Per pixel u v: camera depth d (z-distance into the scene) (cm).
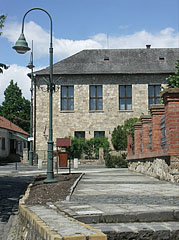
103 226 501
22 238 598
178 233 475
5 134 4638
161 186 981
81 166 2984
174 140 1047
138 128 1747
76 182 1120
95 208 605
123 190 900
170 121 1045
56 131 3775
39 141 3769
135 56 4100
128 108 3809
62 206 643
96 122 3766
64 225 452
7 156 4438
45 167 3002
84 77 3819
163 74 3781
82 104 3791
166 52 4156
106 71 3800
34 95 3809
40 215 553
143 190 891
